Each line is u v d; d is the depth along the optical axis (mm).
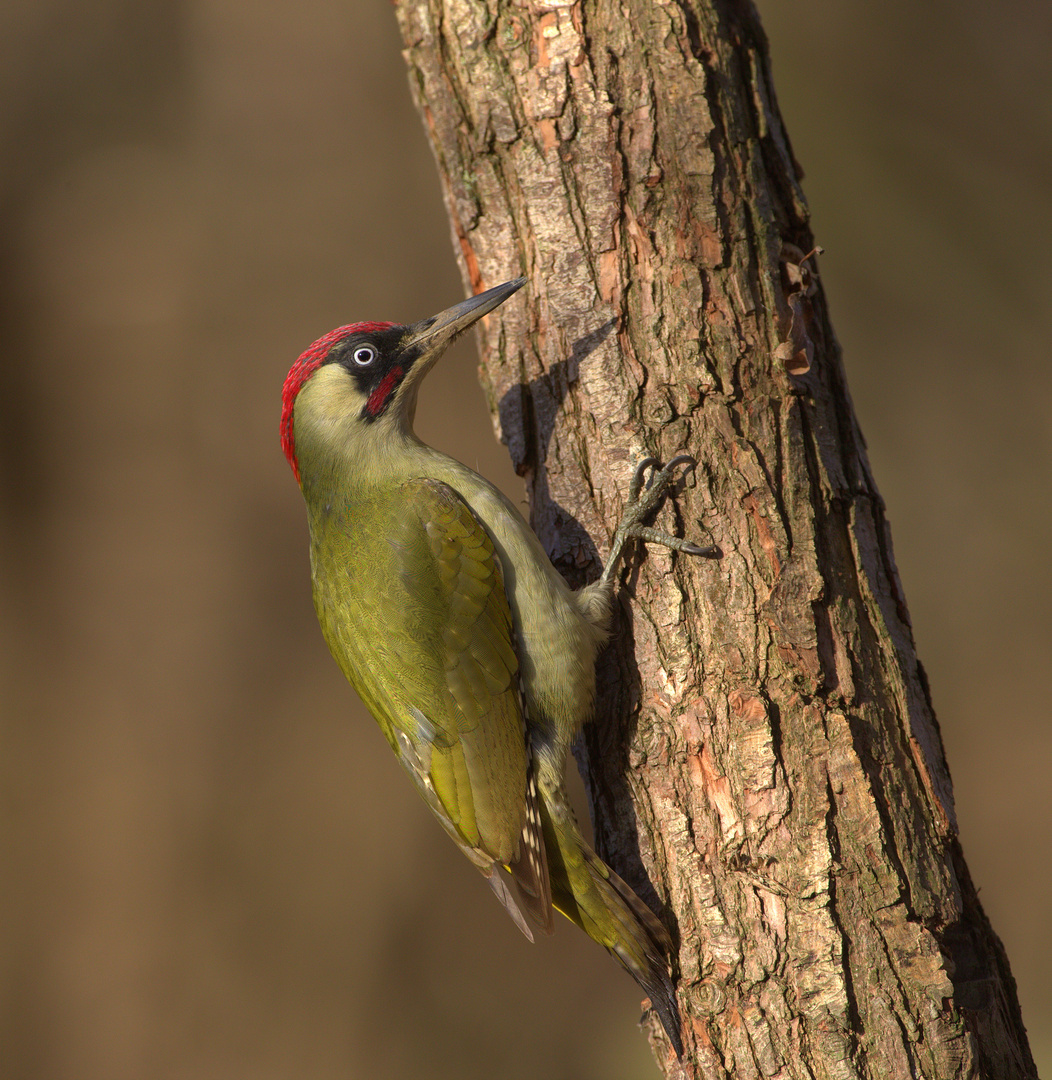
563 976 14148
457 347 14977
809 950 4703
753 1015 4762
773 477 5203
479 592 5883
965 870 5035
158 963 12719
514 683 5766
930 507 16172
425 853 13906
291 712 14031
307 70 15586
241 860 13352
